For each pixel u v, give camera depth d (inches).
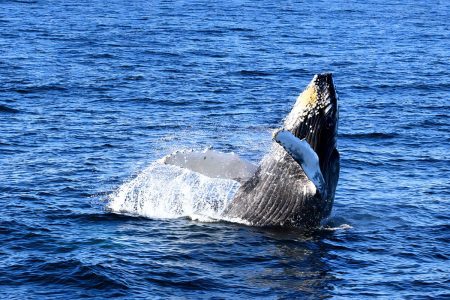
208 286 2509.8
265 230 3041.3
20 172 3715.6
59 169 3799.2
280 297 2445.9
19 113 5088.6
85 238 2878.9
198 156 3191.4
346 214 3255.4
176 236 2938.0
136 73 6860.2
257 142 4670.3
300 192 3011.8
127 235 2928.2
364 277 2615.7
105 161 4003.4
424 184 3722.9
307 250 2839.6
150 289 2469.2
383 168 4003.4
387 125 5108.3
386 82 6894.7
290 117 3093.0
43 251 2736.2
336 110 3029.0
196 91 6176.2
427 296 2476.6
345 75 7224.4
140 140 4544.8
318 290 2502.5
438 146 4549.7
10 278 2509.8
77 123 4886.8
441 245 2928.2
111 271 2561.5
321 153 3056.1
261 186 3083.2
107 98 5757.9
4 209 3147.1
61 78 6427.2
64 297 2393.0
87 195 3393.2
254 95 6131.9
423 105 5905.5
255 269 2659.9
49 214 3117.6
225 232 2997.0
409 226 3127.5
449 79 7145.7
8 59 7263.8
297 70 7436.0
